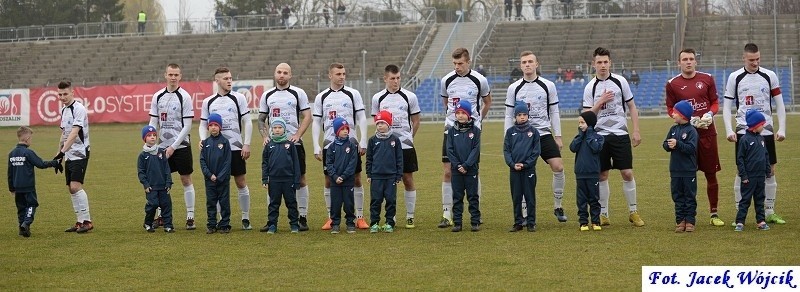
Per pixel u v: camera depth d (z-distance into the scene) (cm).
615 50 5131
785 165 1900
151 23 6606
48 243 1127
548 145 1221
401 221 1295
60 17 7925
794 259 926
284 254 1023
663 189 1581
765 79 1173
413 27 5728
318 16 6200
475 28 5588
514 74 4809
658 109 4509
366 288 841
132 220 1349
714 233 1095
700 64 4788
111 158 2584
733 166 1934
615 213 1305
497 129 3712
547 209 1371
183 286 863
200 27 6169
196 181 1919
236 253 1035
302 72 5312
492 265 933
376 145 1179
